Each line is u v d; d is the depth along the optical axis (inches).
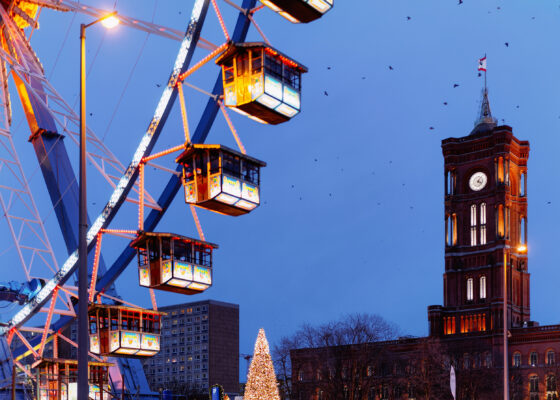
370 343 5290.4
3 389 2455.7
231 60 1834.4
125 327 2279.8
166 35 2043.6
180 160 1982.0
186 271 2085.4
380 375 6333.7
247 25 1861.5
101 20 1152.2
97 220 2209.6
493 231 7534.5
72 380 2452.0
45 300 2488.9
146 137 2059.5
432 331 7460.6
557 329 6732.3
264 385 2524.6
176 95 1990.7
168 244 2070.6
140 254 2129.7
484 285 7465.6
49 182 2506.2
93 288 2265.0
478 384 5969.5
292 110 1850.4
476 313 7386.8
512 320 7337.6
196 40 1924.2
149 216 2235.5
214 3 1841.8
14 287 2501.2
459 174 7839.6
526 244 7731.3
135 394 3100.4
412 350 6988.2
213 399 2534.5
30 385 2637.8
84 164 1095.6
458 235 7726.4
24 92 2507.4
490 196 7613.2
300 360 5349.4
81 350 1025.5
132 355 2342.5
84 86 1134.4
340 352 5167.3
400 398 6481.3
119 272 2377.0
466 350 7032.5
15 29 2333.9
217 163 1914.4
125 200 2171.5
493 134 7632.9
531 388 6732.3
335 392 5068.9
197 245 2124.8
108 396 2628.0
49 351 6717.5
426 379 5866.1
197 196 1953.7
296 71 1865.2
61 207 2482.8
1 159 2285.9
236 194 1935.3
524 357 6835.6
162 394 3297.2
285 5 1736.0
